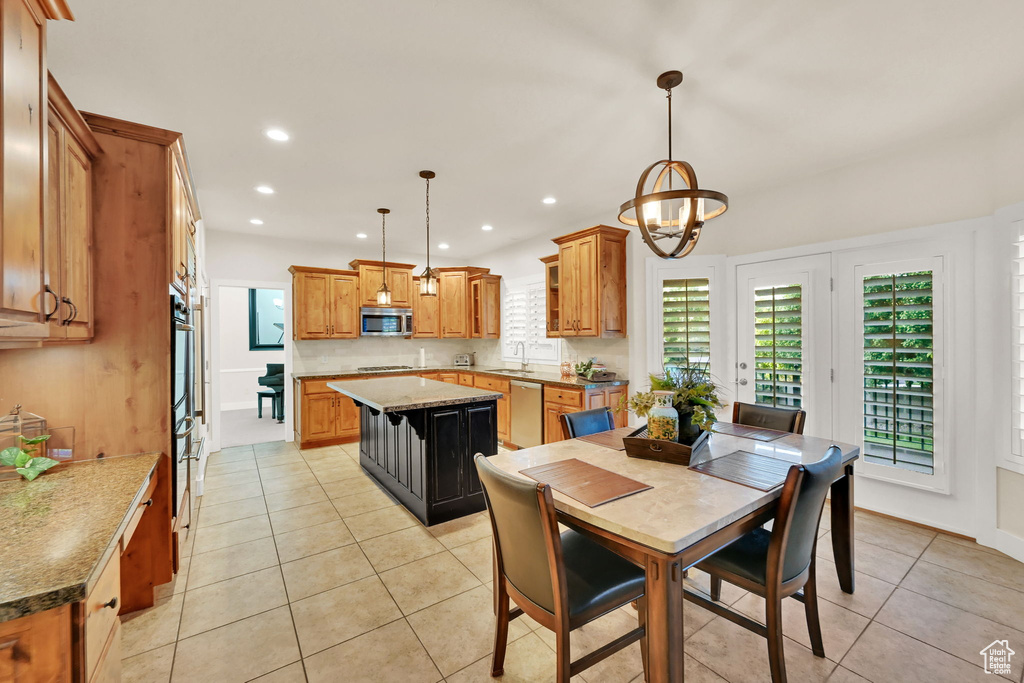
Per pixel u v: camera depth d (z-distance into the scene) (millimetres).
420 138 2697
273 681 1598
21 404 1823
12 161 1022
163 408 2037
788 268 3408
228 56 1901
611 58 1937
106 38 1768
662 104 2312
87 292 1810
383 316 5730
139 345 1989
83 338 1795
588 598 1380
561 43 1841
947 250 2699
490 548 2631
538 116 2439
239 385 7852
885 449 2977
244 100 2256
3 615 851
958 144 2670
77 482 1613
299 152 2881
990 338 2559
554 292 4918
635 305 4207
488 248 6188
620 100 2273
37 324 1207
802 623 1909
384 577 2305
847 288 3115
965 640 1785
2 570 979
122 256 1952
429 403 2875
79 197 1709
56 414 1873
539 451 2035
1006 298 2449
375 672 1644
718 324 3803
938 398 2754
